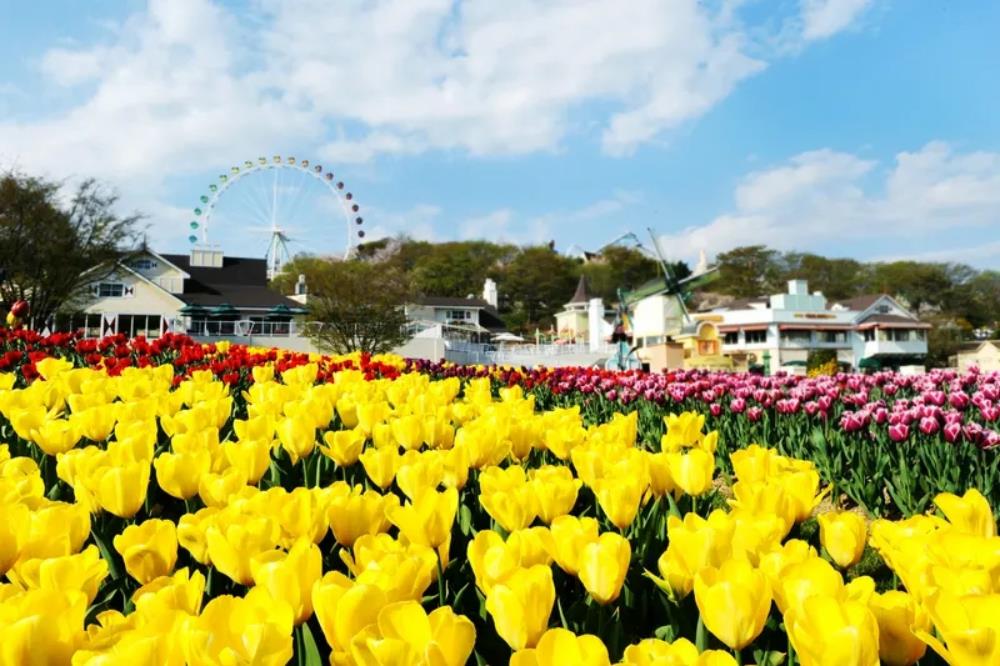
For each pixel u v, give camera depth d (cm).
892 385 1009
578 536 172
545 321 10225
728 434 746
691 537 171
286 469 328
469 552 165
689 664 111
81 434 320
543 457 358
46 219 3344
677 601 178
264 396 432
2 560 170
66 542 174
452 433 341
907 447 560
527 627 138
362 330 4178
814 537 361
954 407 666
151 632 120
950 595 125
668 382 902
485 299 9338
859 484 520
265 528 175
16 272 3356
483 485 233
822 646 116
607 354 5175
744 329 6700
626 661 118
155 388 468
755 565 169
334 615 132
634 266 9888
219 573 209
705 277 5784
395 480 316
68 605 130
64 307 3847
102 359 840
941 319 8244
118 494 213
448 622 120
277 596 145
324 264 4275
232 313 5309
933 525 179
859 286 10975
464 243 11694
